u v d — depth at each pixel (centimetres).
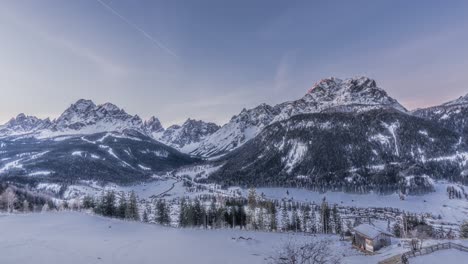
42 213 10938
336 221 13262
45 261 4941
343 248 7831
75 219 9600
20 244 5916
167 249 6353
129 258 5488
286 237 8738
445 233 13350
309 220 14225
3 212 11875
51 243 6116
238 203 15362
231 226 12550
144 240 7150
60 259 5091
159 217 13088
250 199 14100
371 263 5800
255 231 9838
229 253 6269
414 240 6378
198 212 12562
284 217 13962
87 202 16038
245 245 7150
